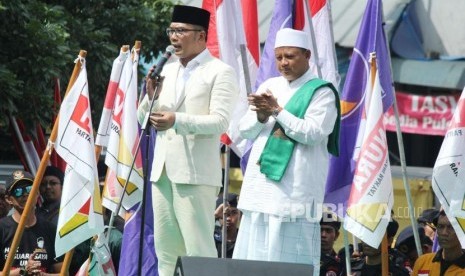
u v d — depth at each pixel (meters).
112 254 24.30
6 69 31.19
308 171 20.20
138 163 21.95
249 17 25.02
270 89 20.78
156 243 20.91
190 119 20.12
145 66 37.72
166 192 20.75
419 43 43.72
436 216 24.97
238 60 24.00
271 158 20.31
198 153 20.53
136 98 22.06
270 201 20.27
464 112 20.28
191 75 20.72
